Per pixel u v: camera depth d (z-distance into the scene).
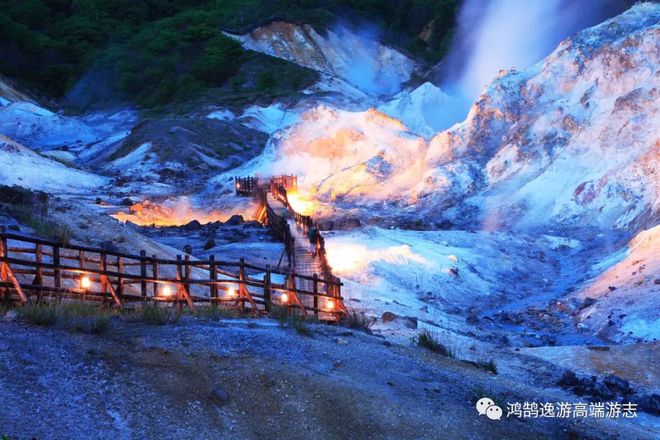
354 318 16.72
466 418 10.63
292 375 10.40
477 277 34.28
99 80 138.62
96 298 12.58
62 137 101.00
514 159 53.72
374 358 12.37
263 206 47.03
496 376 13.72
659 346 18.12
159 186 62.75
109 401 8.87
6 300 11.13
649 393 15.25
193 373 9.89
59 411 8.35
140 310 12.04
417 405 10.67
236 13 170.38
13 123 100.81
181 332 11.22
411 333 17.66
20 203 21.56
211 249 32.62
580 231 42.88
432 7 174.75
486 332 24.59
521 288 33.97
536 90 59.78
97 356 9.79
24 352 9.33
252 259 29.95
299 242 33.41
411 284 31.38
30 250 11.92
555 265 37.94
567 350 18.64
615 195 43.97
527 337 24.70
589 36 60.41
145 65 140.12
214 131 89.44
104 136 105.19
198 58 143.12
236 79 135.88
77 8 167.38
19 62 139.75
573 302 29.38
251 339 11.55
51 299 11.80
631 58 53.03
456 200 52.12
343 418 9.77
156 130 85.75
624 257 35.09
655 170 43.28
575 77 57.91
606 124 49.44
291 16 158.88
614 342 24.11
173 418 8.88
